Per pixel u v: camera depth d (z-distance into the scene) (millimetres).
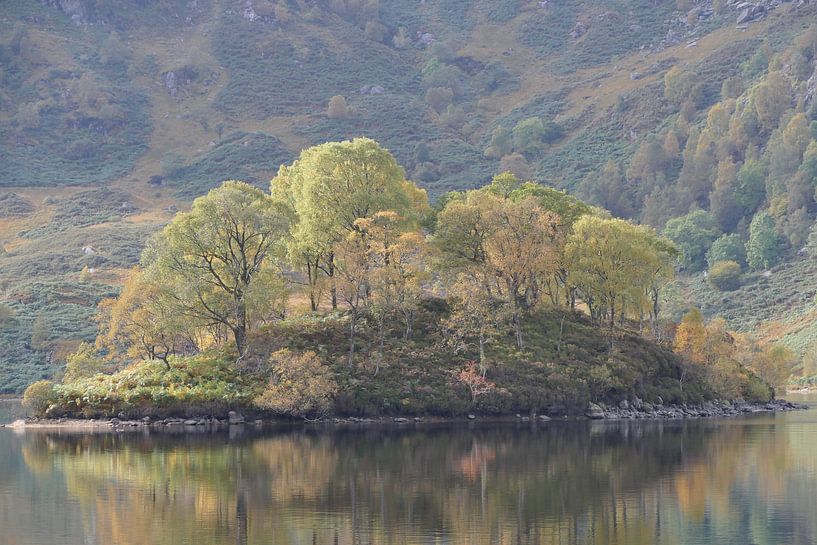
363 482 66188
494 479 67812
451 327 115938
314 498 60375
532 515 56031
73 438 91312
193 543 49125
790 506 59469
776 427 110625
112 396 106000
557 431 99625
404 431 97875
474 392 109750
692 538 51188
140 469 71500
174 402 104125
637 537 51281
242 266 113750
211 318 110625
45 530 51875
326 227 118688
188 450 82000
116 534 50969
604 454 81562
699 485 66625
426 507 57812
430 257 119438
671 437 96250
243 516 55094
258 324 120250
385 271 108625
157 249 109812
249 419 104125
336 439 90375
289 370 104125
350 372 109062
